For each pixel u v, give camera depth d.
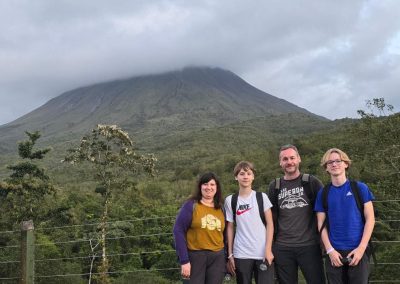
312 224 4.18
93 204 27.25
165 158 82.56
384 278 8.41
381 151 15.36
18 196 20.72
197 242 4.19
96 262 18.11
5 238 16.66
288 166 4.25
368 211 3.85
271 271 4.16
